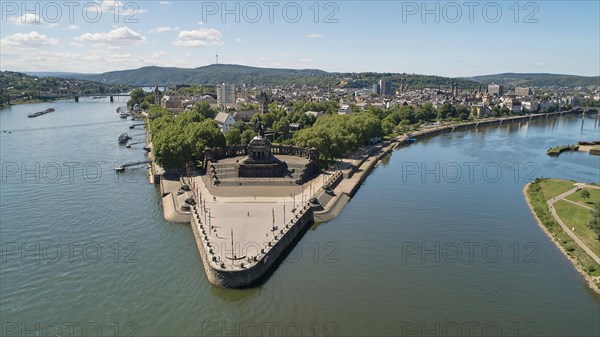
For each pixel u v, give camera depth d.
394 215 166.00
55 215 158.50
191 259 123.88
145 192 191.25
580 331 94.12
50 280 111.81
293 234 138.75
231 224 139.62
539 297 106.94
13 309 99.81
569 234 143.38
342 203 178.38
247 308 100.50
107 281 111.56
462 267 121.38
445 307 101.50
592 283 113.19
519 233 148.50
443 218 162.62
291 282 111.88
